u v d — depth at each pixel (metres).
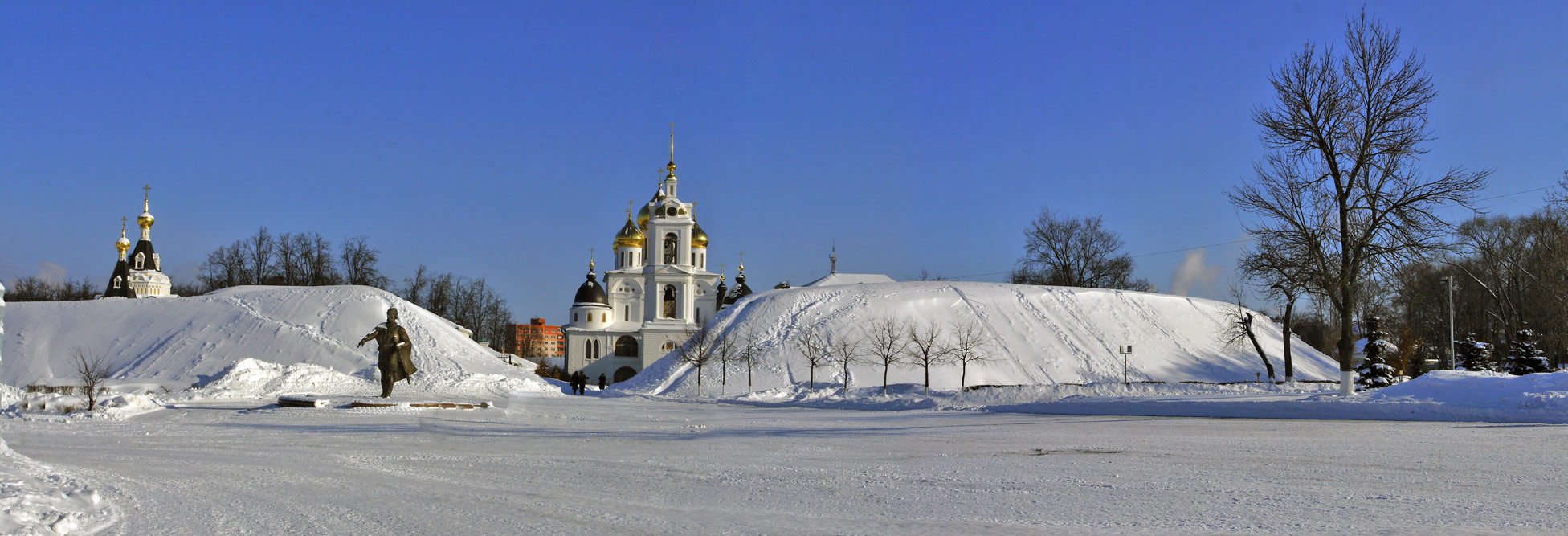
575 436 21.25
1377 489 11.23
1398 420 22.69
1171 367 58.62
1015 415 27.75
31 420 26.66
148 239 103.50
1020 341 60.00
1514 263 60.81
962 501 10.75
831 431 22.56
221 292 73.12
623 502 10.60
